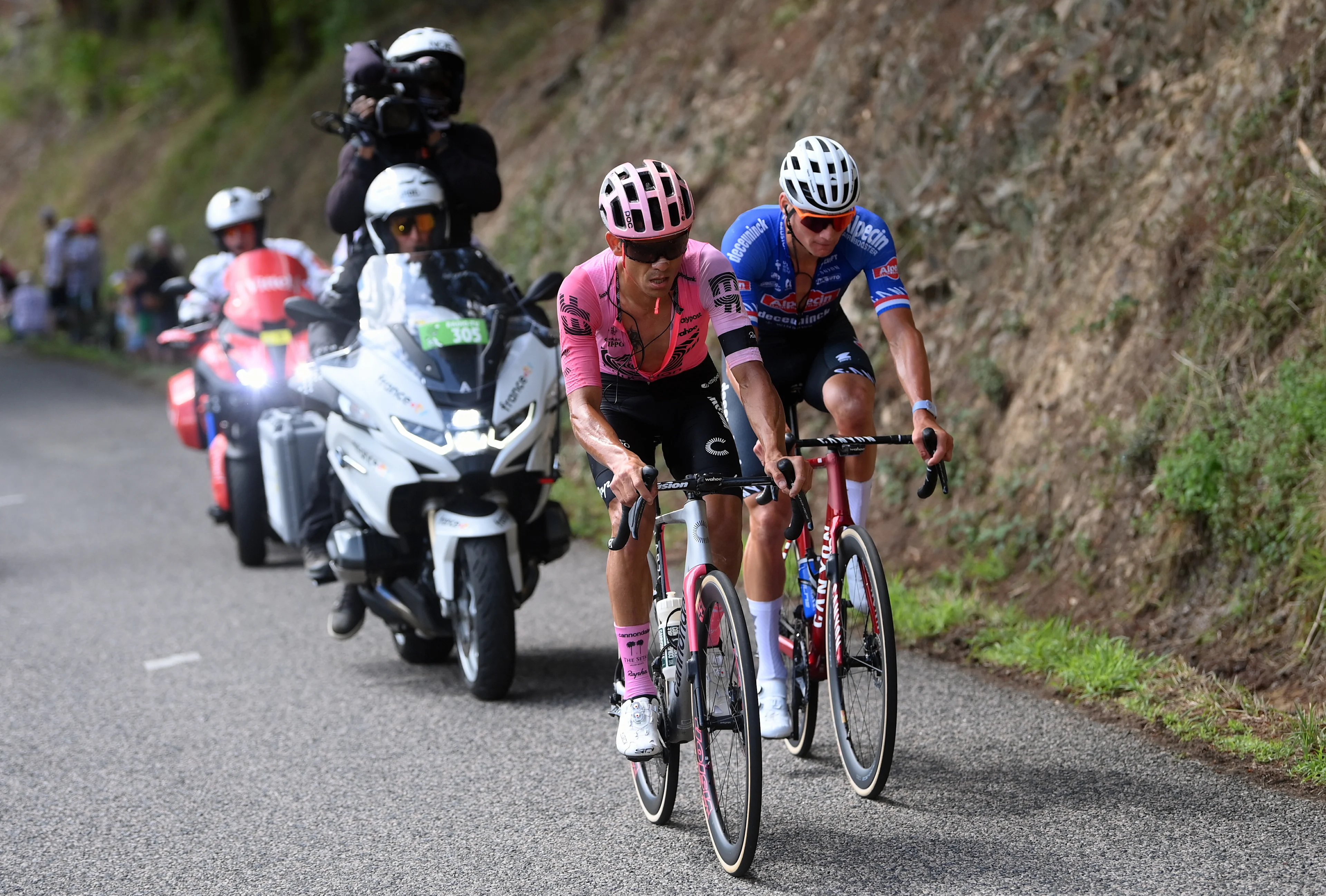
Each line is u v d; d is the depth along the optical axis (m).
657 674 10.48
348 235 17.30
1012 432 17.38
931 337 19.55
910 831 10.12
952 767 11.33
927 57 21.78
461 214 17.70
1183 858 9.36
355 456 14.13
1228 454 13.91
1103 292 16.98
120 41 87.50
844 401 11.45
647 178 9.32
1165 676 12.84
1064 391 16.88
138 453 32.09
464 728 13.09
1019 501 16.67
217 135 65.62
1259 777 10.71
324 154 51.38
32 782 12.12
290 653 15.98
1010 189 19.25
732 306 10.20
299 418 18.58
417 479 13.59
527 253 31.42
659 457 23.28
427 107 17.19
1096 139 18.58
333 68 56.16
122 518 24.81
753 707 9.23
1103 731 11.95
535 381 14.16
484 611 13.41
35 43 99.06
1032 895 8.96
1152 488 14.90
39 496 27.42
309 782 11.86
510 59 42.84
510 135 37.66
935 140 20.77
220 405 20.64
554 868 9.92
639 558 10.23
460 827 10.74
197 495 26.78
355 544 14.21
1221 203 16.08
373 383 13.93
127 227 67.12
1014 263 18.98
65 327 57.78
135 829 10.99
